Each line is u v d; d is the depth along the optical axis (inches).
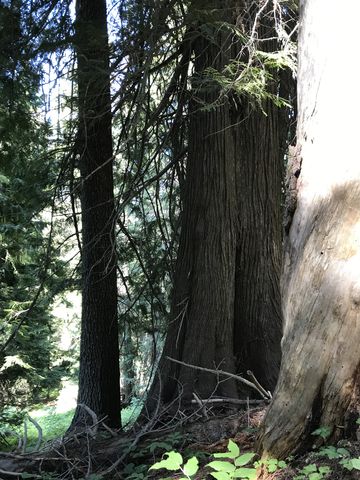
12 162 220.2
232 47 178.9
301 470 85.4
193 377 173.0
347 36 101.4
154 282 265.3
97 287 260.2
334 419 87.7
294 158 109.0
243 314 181.9
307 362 91.4
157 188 250.2
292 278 100.6
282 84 202.5
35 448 166.6
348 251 91.8
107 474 135.8
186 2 170.9
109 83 183.9
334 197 96.5
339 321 89.1
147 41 171.8
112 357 263.9
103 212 258.2
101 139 254.1
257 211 185.9
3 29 172.9
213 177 183.5
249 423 136.2
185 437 136.4
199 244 184.2
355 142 96.9
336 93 100.6
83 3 240.7
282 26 180.2
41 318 405.4
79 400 261.1
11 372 393.4
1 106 193.6
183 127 229.3
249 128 187.3
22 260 378.6
